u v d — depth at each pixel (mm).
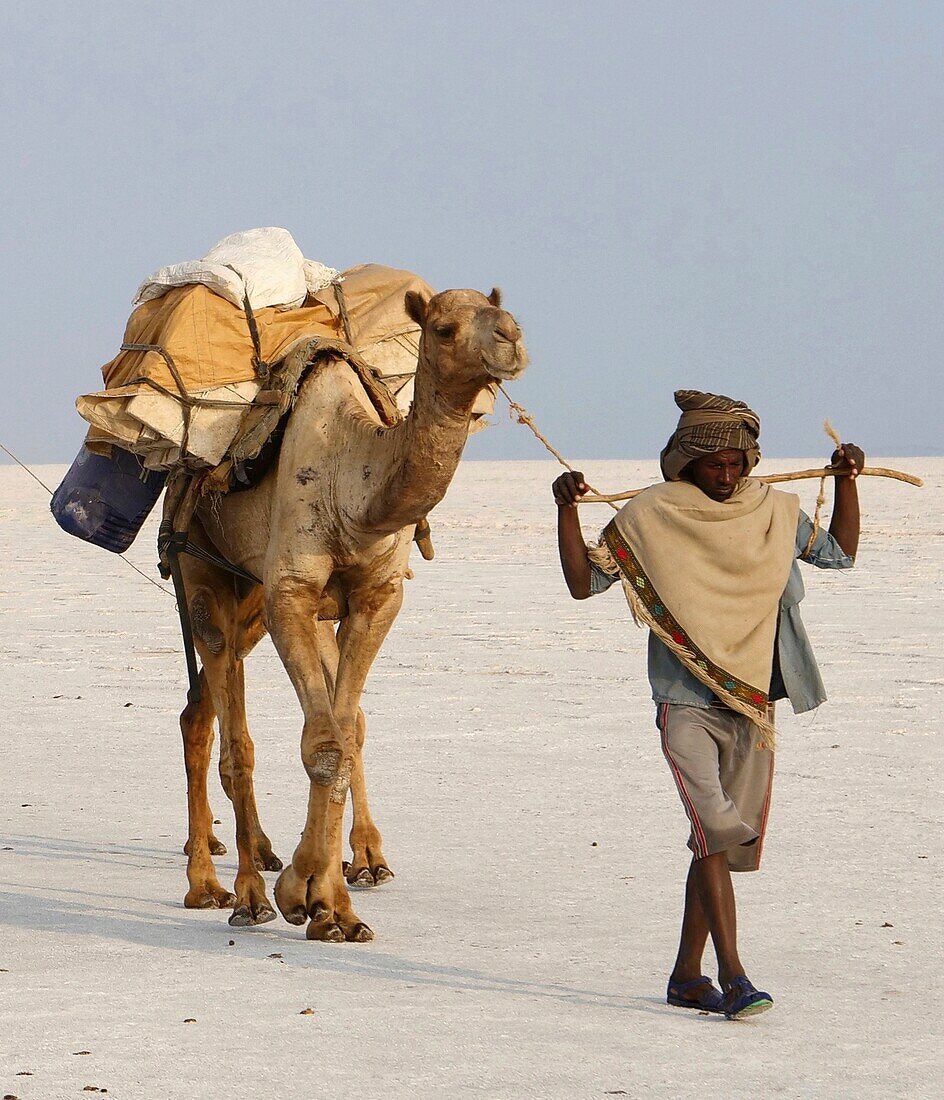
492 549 112125
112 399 26688
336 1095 17219
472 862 28984
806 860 28422
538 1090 17344
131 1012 20266
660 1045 18859
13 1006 20516
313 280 29359
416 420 23031
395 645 60438
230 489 27188
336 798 24672
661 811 32906
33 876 28672
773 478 21469
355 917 24594
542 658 56719
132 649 60750
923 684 49406
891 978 21562
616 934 24016
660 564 20406
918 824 31203
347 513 24625
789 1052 18594
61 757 40062
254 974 22172
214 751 42625
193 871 27062
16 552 113062
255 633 30266
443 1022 19750
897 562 96000
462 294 22297
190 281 27719
